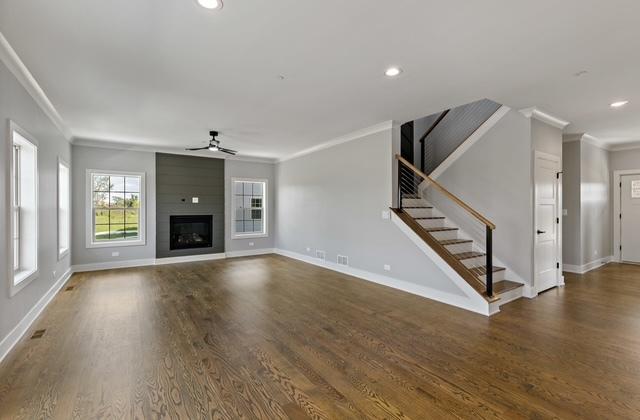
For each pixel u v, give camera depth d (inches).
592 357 102.7
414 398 81.4
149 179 266.2
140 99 148.5
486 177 184.9
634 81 127.0
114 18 84.9
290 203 301.4
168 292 181.6
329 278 215.0
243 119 182.1
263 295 175.3
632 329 125.2
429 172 250.2
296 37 95.0
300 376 91.9
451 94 142.2
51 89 135.9
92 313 145.6
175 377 91.2
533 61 109.9
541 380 89.5
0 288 102.3
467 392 84.0
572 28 89.2
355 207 218.5
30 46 100.1
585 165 231.0
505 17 84.1
